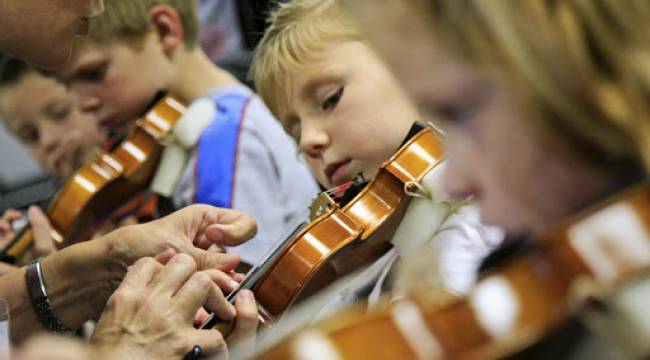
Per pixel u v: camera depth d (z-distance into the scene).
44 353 2.33
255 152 8.04
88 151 9.78
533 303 2.71
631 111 2.64
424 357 2.77
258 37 10.64
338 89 6.37
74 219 8.15
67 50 6.46
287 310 5.46
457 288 3.31
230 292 5.59
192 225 6.21
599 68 2.65
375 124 6.32
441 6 2.76
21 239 8.15
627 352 2.58
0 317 5.45
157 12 8.46
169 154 8.23
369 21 2.91
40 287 6.18
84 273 6.15
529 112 2.68
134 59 8.46
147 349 4.91
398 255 5.58
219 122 8.16
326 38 6.37
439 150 5.74
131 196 8.45
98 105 8.59
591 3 2.65
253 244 7.45
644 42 2.63
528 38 2.65
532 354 2.70
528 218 2.87
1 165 12.13
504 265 2.90
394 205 5.66
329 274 5.66
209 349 5.01
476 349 2.73
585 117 2.66
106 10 8.31
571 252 2.70
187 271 5.16
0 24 6.17
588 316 2.63
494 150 2.80
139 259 5.67
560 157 2.73
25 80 9.84
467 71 2.77
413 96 2.92
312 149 6.46
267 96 6.74
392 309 2.86
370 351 2.79
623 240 2.65
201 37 11.44
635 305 2.59
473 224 5.04
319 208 5.93
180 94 8.59
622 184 2.79
